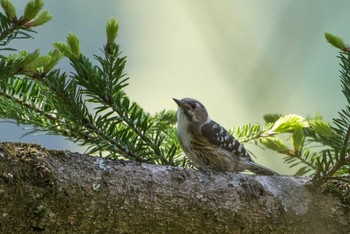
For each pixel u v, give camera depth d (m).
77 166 5.86
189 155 6.14
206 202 5.89
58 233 5.85
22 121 5.96
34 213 5.83
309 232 5.92
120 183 5.87
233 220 5.90
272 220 5.91
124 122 5.98
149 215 5.87
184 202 5.88
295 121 6.01
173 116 6.05
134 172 5.88
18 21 5.85
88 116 5.95
